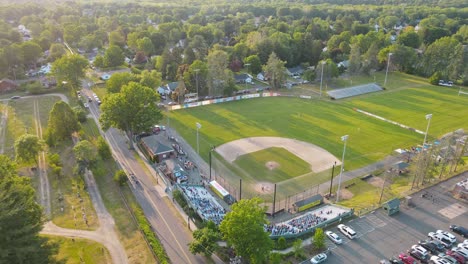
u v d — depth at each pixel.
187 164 109.31
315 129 137.50
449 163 105.38
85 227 80.44
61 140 124.25
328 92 177.88
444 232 75.62
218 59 172.50
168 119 145.75
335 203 91.38
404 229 78.25
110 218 83.69
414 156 112.25
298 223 80.75
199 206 86.06
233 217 65.12
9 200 53.97
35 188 96.44
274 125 141.38
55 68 171.75
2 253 49.03
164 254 70.62
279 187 99.25
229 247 72.38
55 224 81.50
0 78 195.00
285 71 191.62
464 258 69.25
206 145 123.75
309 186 99.81
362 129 137.62
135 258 70.69
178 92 165.00
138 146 123.19
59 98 170.88
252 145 124.00
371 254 70.94
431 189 93.19
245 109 159.25
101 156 109.31
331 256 70.44
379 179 103.12
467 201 87.81
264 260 67.38
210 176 103.00
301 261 69.19
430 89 188.25
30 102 164.50
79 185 97.62
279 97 176.12
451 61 196.38
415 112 155.50
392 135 132.25
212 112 155.38
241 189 98.00
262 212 69.69
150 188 96.06
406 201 87.44
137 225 80.56
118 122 116.38
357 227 79.25
